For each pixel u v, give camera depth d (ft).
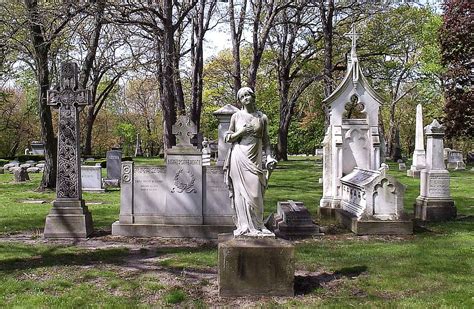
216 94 150.41
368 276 25.45
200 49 82.38
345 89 45.57
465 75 106.32
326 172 45.52
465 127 108.58
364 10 92.02
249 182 22.41
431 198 43.73
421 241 34.58
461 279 24.85
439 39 108.06
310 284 23.91
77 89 37.40
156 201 38.34
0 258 29.76
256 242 21.99
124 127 204.64
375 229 37.09
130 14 62.08
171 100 71.15
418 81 136.67
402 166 102.89
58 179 37.19
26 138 180.14
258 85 142.31
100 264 28.45
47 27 58.85
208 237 37.40
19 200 57.98
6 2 59.21
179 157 38.14
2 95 145.48
